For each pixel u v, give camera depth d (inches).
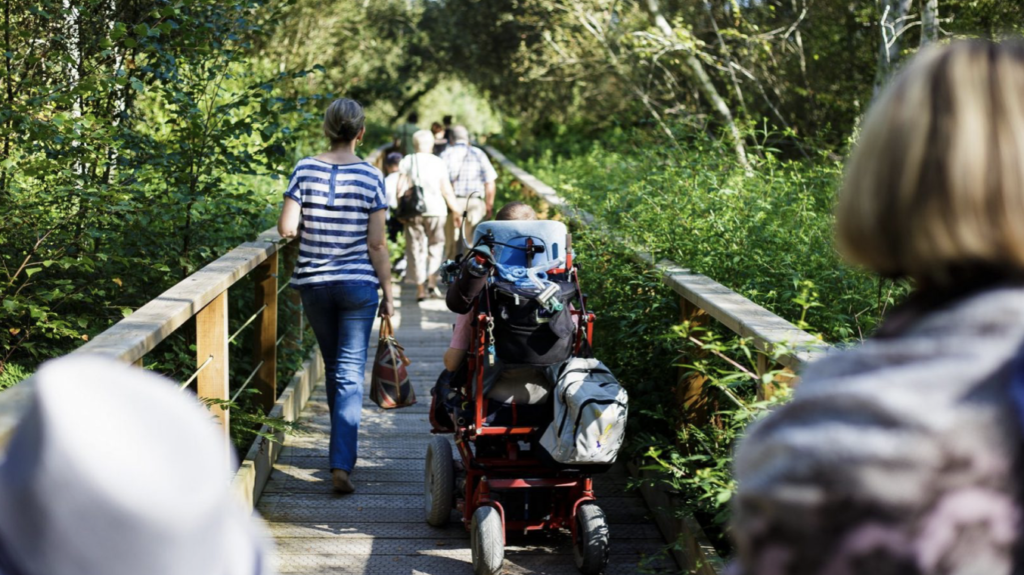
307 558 151.7
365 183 175.6
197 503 28.9
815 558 31.6
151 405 30.0
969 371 31.1
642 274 177.5
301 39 649.0
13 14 183.0
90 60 198.8
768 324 115.6
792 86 470.9
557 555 154.1
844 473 31.0
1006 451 30.2
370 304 178.5
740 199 206.5
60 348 183.9
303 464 194.9
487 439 154.9
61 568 28.3
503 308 142.2
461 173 383.2
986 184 32.9
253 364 204.7
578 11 534.3
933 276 34.6
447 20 898.7
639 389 168.7
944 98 34.3
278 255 225.5
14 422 58.6
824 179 228.4
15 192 176.4
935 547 30.2
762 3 487.8
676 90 533.0
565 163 549.3
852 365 33.8
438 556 154.0
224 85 274.8
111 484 27.6
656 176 232.5
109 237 182.2
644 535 160.6
